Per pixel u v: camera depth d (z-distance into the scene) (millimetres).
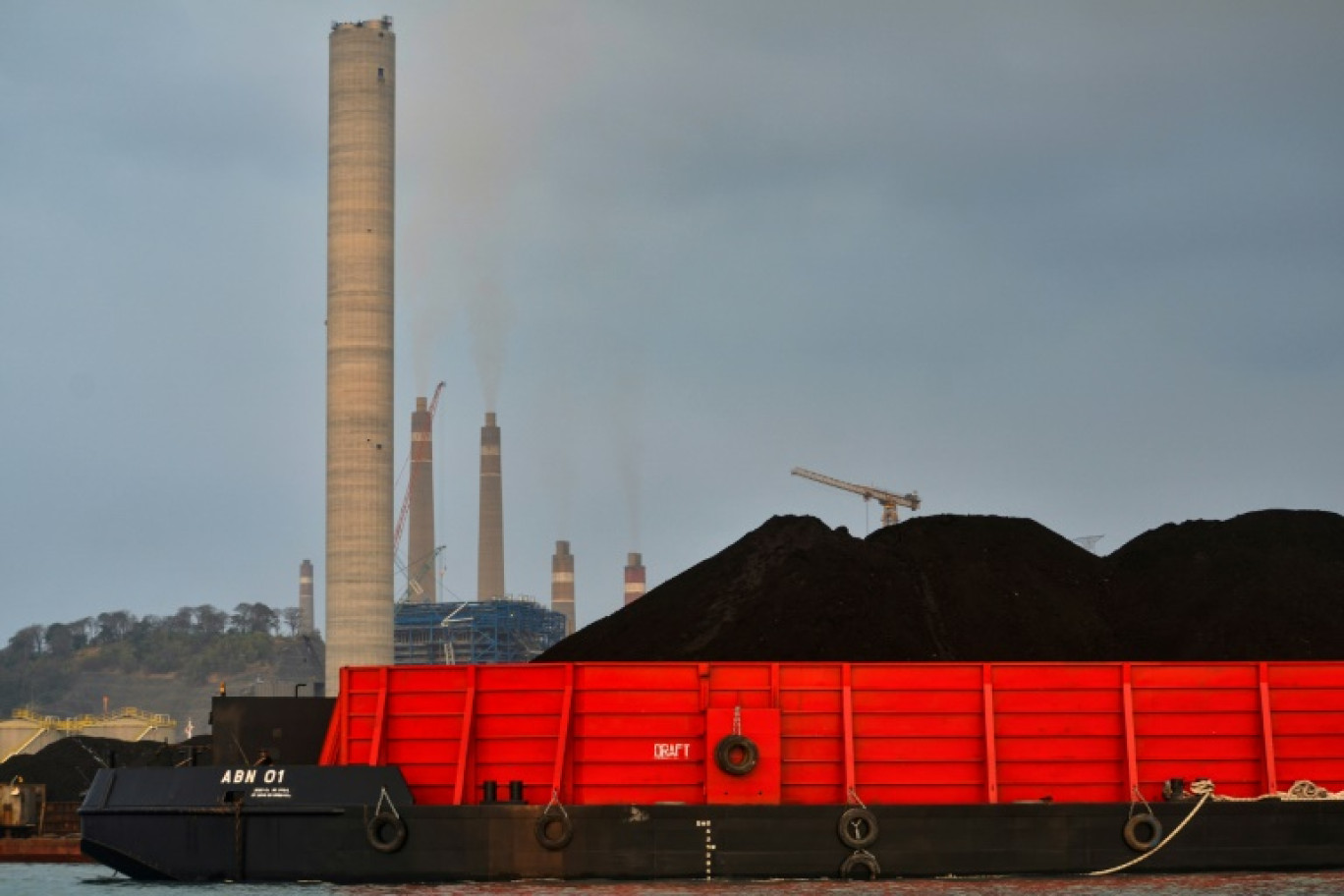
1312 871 42594
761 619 59594
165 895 41062
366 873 42062
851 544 64438
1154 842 42188
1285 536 65312
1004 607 62531
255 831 42719
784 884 41156
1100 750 44188
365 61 160625
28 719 144000
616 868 41656
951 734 43938
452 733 44219
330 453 159500
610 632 61875
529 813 41844
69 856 72188
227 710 46000
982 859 41906
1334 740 44625
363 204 159750
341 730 44656
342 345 159375
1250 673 44781
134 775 43906
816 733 43812
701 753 43719
